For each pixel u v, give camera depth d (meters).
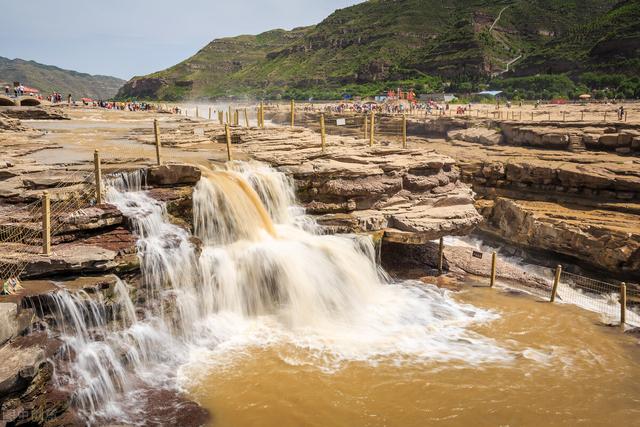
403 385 16.81
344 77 160.75
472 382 17.19
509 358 19.06
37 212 18.14
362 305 23.16
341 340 19.72
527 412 15.59
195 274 19.69
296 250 23.05
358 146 34.28
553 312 23.83
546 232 32.84
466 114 73.19
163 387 16.02
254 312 21.48
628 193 34.97
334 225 26.38
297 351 18.66
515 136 55.12
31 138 32.66
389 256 30.14
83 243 17.70
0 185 19.30
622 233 29.16
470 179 43.44
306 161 28.38
